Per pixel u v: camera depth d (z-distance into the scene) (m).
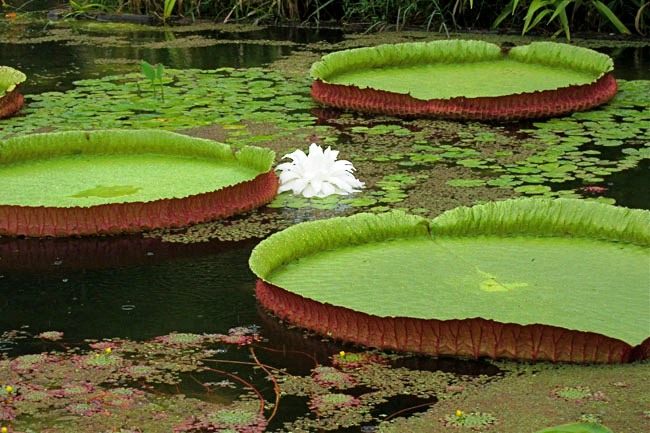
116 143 5.98
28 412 3.36
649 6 10.38
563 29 10.45
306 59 9.44
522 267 4.22
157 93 8.05
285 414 3.35
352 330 3.85
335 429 3.25
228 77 8.69
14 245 4.98
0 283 4.53
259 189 5.50
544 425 3.22
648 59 9.35
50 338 3.97
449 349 3.72
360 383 3.56
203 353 3.82
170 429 3.25
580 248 4.42
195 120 7.21
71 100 7.83
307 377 3.61
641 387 3.45
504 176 5.90
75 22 11.73
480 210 4.59
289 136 6.82
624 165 6.10
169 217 5.17
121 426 3.27
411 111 7.36
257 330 4.01
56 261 4.78
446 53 8.60
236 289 4.43
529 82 7.98
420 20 11.27
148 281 4.54
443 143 6.66
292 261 4.32
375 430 3.24
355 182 5.77
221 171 5.71
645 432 3.16
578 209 4.55
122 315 4.18
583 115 7.34
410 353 3.76
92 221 5.07
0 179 5.57
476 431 3.20
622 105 7.61
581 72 8.25
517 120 7.24
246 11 11.66
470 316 3.77
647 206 5.34
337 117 7.38
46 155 5.91
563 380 3.52
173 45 10.22
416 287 4.04
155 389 3.54
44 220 5.05
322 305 3.90
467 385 3.52
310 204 5.50
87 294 4.41
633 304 3.88
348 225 4.50
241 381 3.59
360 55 8.42
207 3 11.70
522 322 3.71
